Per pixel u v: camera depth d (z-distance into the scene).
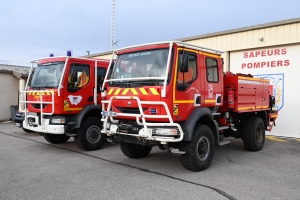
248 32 11.22
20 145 8.70
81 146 7.71
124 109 5.71
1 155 7.25
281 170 5.90
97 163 6.44
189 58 5.62
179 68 5.36
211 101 6.18
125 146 6.63
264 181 5.13
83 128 7.69
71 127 7.61
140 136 5.31
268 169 5.97
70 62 7.66
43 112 7.59
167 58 5.31
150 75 5.45
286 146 8.76
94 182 5.04
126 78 5.64
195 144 5.56
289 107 10.53
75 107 7.71
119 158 6.96
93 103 8.15
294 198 4.32
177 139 5.09
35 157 7.03
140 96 5.38
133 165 6.27
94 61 8.23
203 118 6.07
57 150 7.95
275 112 9.34
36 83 8.02
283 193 4.52
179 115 5.30
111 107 6.02
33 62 8.45
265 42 10.78
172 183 5.00
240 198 4.30
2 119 16.33
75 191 4.58
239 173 5.66
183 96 5.39
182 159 5.63
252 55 11.41
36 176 5.39
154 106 5.22
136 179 5.23
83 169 5.91
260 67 11.21
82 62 7.95
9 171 5.73
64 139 9.09
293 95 10.41
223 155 7.42
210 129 5.98
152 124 5.13
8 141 9.45
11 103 16.73
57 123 7.38
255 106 7.80
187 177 5.37
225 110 6.93
